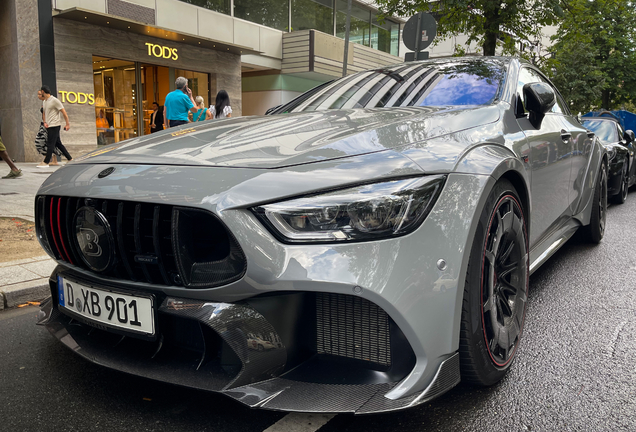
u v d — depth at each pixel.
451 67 2.72
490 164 1.67
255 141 1.73
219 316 1.39
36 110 10.79
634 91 20.20
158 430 1.54
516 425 1.56
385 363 1.46
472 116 2.02
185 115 7.83
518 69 2.71
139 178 1.56
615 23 19.80
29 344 2.23
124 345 1.69
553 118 2.96
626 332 2.31
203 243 1.44
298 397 1.38
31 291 2.82
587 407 1.66
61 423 1.59
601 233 4.03
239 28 15.55
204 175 1.48
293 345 1.49
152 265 1.51
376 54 20.22
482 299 1.60
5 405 1.70
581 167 3.30
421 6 9.09
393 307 1.33
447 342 1.44
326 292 1.38
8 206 5.18
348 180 1.39
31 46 10.62
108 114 12.16
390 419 1.59
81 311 1.73
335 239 1.33
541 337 2.25
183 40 13.26
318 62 17.12
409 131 1.70
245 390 1.39
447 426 1.55
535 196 2.34
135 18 12.40
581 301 2.74
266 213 1.35
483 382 1.66
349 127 1.79
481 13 8.66
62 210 1.75
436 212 1.44
